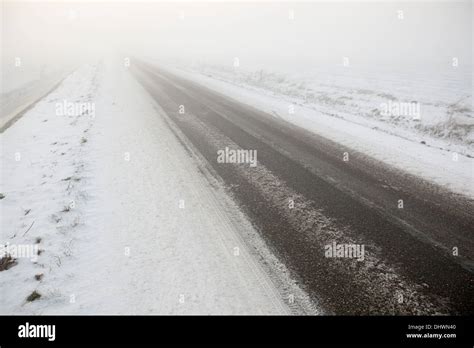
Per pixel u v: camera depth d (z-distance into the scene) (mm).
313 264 4074
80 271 4090
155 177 6785
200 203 5676
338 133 9750
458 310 3387
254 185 6297
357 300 3520
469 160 7699
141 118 11492
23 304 3635
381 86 20250
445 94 17203
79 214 5426
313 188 6137
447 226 4871
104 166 7418
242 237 4676
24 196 6297
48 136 10117
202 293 3676
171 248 4477
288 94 18016
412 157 7793
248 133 9648
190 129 10078
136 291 3730
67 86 20312
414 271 3922
